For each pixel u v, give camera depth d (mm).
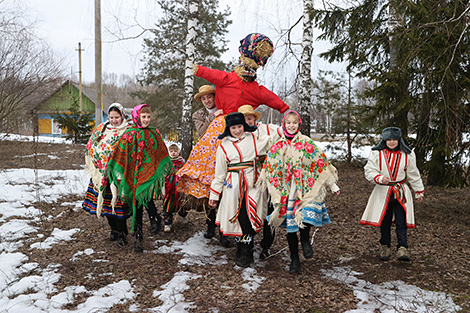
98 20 10867
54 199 6945
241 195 4023
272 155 3922
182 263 4148
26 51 14102
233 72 4621
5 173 8758
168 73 18281
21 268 3916
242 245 4070
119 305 3238
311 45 8703
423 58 5992
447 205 7410
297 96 10070
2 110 14508
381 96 7645
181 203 4613
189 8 9984
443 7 5914
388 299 3404
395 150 4387
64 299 3273
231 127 4039
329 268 4191
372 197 4461
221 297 3389
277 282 3744
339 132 14195
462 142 6051
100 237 4973
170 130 19531
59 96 26359
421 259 4445
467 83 6043
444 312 3152
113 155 4258
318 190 3844
